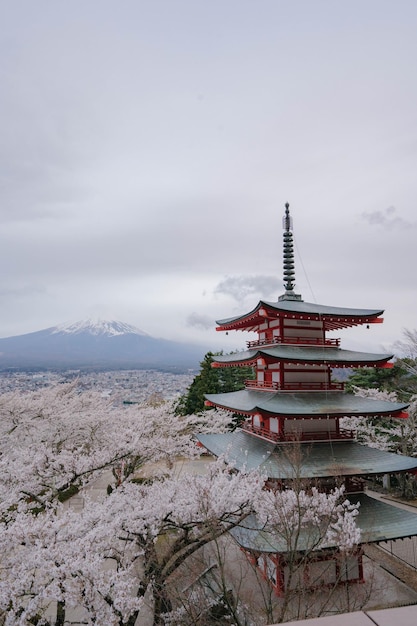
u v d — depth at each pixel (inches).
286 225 1027.9
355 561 711.1
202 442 1095.0
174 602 600.4
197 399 2037.4
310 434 799.1
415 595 694.5
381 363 835.4
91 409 1299.2
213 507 572.1
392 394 1424.7
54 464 748.0
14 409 1077.1
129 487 662.5
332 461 755.4
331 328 1015.6
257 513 623.8
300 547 622.2
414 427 1305.4
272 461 741.9
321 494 642.2
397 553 858.8
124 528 562.6
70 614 639.1
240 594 645.3
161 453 1039.6
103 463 791.1
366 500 760.3
